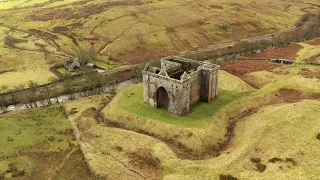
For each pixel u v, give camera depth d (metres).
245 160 65.12
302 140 69.50
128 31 175.00
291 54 144.50
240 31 193.00
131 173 64.88
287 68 120.88
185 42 171.25
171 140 74.44
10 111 96.31
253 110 87.38
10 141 77.25
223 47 167.25
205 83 85.69
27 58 138.38
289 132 72.38
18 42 155.12
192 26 189.12
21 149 73.94
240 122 81.25
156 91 83.25
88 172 66.12
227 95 93.19
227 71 123.88
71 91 112.69
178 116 80.69
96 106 95.19
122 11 199.00
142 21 187.88
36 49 148.88
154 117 80.88
